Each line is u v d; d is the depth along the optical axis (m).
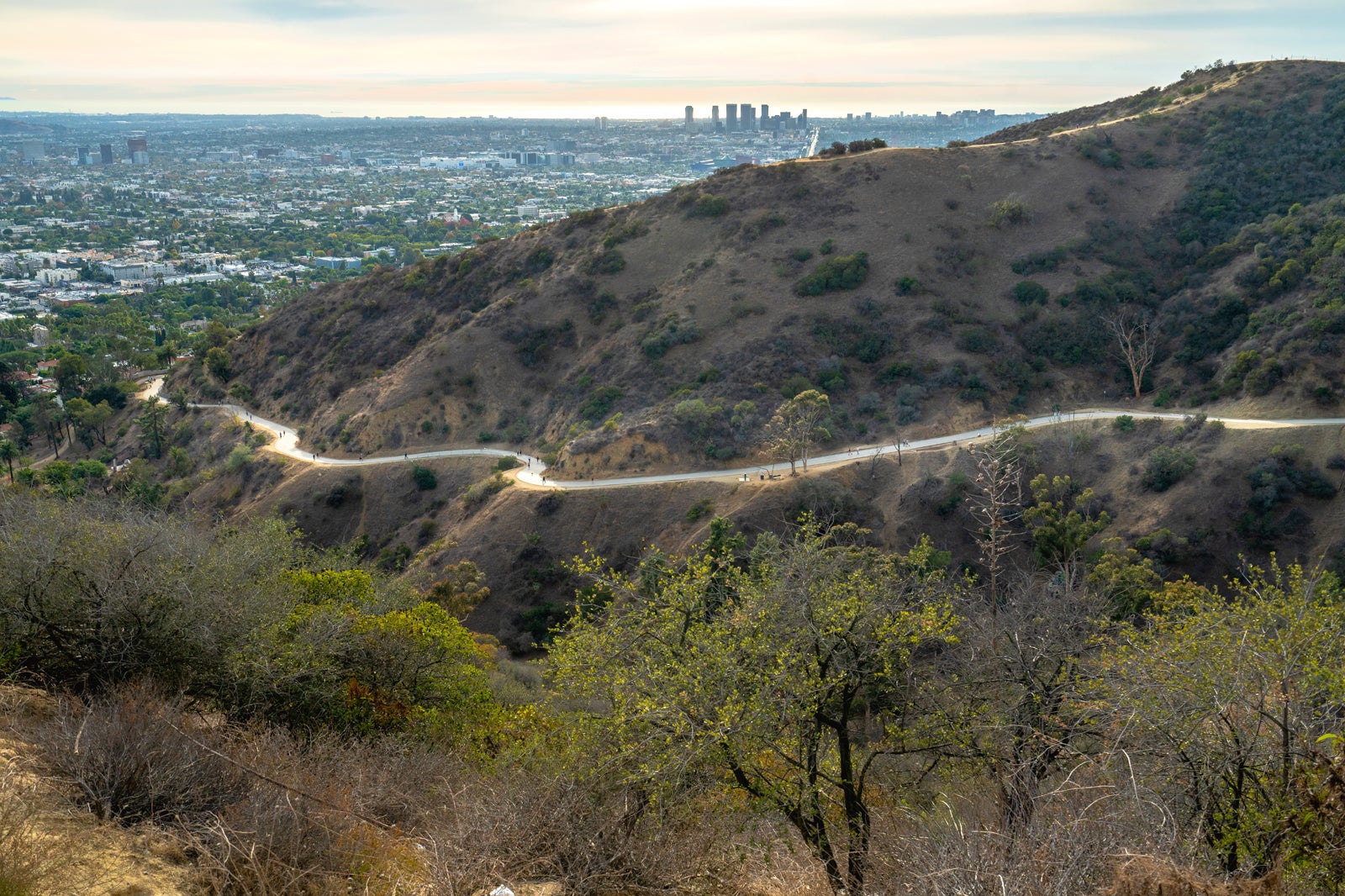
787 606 8.97
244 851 6.23
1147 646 8.15
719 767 8.52
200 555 11.95
